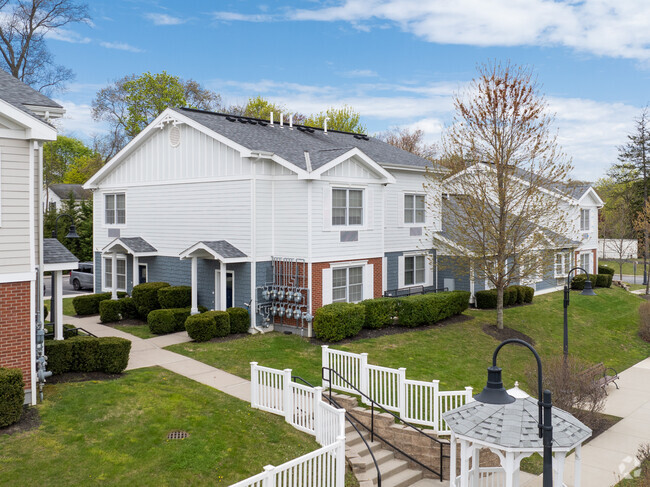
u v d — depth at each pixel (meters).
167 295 22.42
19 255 11.87
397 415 13.95
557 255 24.09
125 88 50.03
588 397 15.56
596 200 38.00
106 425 11.35
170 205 24.48
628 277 52.16
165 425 11.59
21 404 11.09
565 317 16.39
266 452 11.05
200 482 9.73
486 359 19.66
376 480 11.75
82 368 14.52
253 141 22.02
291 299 20.80
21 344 11.94
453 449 9.78
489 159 22.36
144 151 25.62
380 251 23.55
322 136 28.83
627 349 24.41
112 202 27.84
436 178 24.62
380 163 25.17
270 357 17.86
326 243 21.08
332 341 19.83
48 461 9.81
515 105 21.44
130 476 9.64
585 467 13.09
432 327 22.88
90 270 35.00
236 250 21.25
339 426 10.72
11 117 11.45
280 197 21.41
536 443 7.34
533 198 24.27
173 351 18.14
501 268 22.69
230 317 20.47
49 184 59.47
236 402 13.45
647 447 13.02
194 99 53.78
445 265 26.97
